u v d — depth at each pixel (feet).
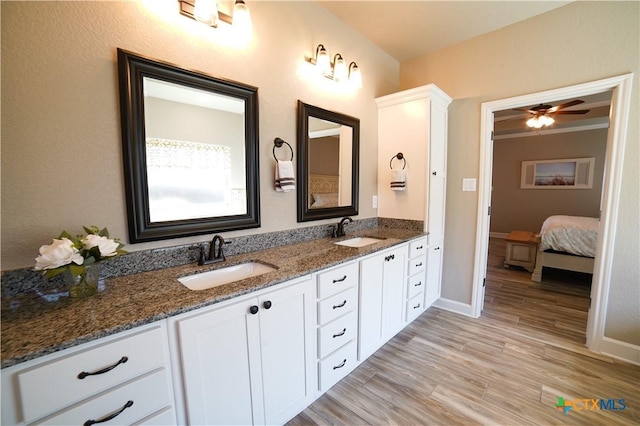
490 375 5.75
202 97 4.73
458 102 8.52
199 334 3.25
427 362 6.21
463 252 8.71
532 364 6.12
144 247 4.22
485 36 7.91
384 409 4.87
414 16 7.15
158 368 2.99
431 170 7.97
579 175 17.75
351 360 5.80
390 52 9.05
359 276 5.75
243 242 5.50
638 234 6.03
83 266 3.12
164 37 4.24
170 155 4.39
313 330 4.82
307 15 6.42
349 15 7.11
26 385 2.26
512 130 19.08
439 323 8.09
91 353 2.54
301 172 6.43
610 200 6.28
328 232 7.36
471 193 8.44
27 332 2.51
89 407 2.56
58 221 3.49
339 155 7.50
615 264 6.30
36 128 3.29
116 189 3.91
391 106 8.48
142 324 2.80
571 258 10.90
